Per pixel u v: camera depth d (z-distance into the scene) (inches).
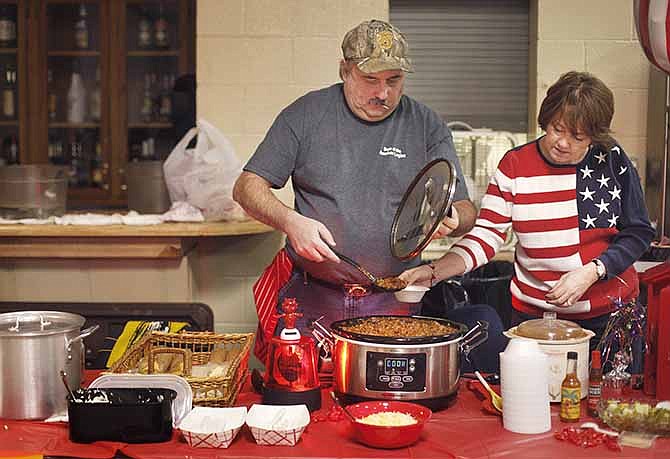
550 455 75.9
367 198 106.9
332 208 107.0
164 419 79.8
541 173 104.1
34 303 139.5
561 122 98.8
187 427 79.2
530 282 107.7
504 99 179.9
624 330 92.0
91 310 138.9
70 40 215.5
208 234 150.4
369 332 88.7
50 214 163.3
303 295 111.9
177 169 161.3
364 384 86.1
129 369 93.3
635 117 164.1
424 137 107.7
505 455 76.0
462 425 84.1
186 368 92.0
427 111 109.5
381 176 106.7
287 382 87.3
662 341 87.2
